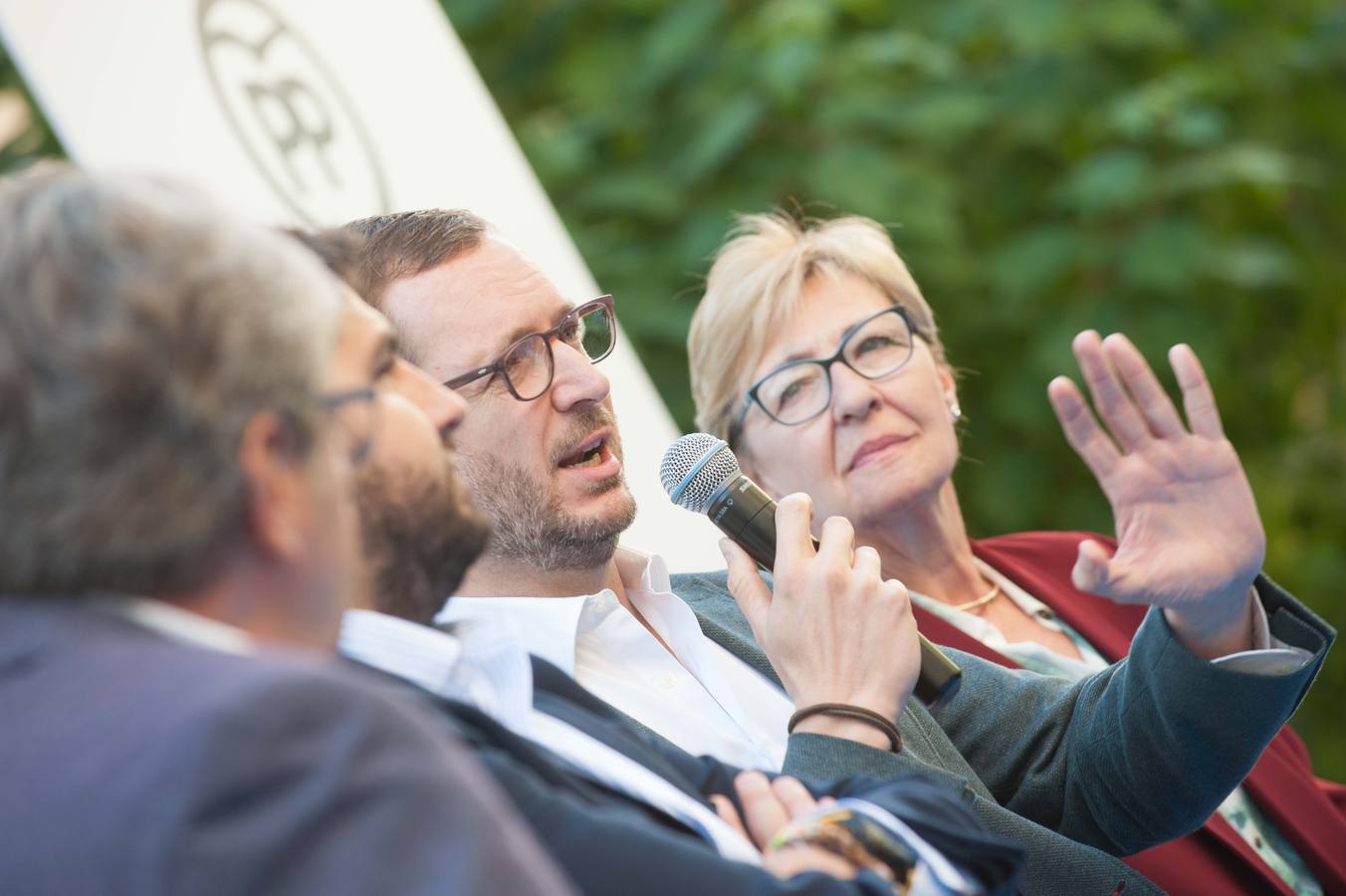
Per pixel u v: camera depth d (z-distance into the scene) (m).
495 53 15.39
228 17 7.04
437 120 7.83
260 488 2.54
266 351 2.52
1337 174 15.72
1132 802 5.67
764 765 5.16
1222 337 14.77
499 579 5.51
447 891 2.12
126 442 2.40
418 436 3.56
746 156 14.36
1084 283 14.71
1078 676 7.30
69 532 2.40
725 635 5.89
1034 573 8.10
